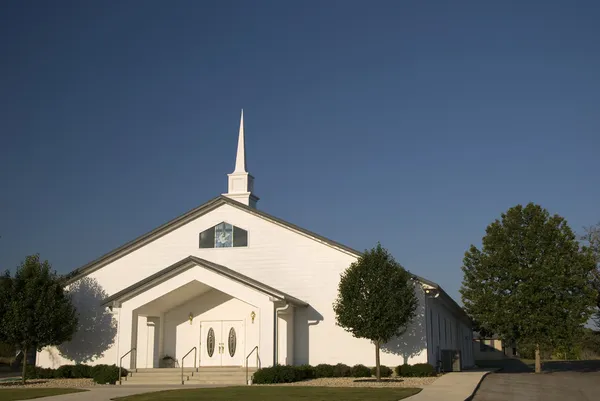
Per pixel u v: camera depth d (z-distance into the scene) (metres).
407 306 27.23
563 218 34.34
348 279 27.47
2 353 42.81
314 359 30.36
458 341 44.78
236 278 28.69
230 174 34.94
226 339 31.53
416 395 19.98
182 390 22.73
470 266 35.84
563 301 33.00
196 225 33.34
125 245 33.50
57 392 23.08
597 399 19.98
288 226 31.98
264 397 19.52
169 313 32.50
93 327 33.00
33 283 29.16
